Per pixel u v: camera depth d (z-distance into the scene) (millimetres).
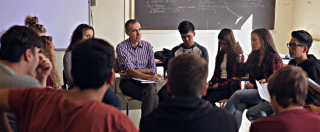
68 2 4066
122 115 905
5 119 1030
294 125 1071
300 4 4824
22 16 3898
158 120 1059
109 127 871
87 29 2375
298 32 2057
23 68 1200
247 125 3027
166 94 2643
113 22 4465
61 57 4227
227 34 2557
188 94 1074
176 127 1027
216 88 2621
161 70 4938
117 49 2848
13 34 1155
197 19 4730
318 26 4395
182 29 2725
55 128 894
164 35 4688
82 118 869
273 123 1111
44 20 4004
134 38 2818
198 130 1016
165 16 4609
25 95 972
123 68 2828
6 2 3811
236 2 4816
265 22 4988
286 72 1155
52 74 1935
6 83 1109
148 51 2936
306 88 1138
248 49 5012
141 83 2701
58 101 922
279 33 5078
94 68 894
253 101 2285
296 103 1138
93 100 911
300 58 2098
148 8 4531
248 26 4938
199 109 1022
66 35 4141
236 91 2338
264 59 2330
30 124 927
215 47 4922
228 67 2590
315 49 4363
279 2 4965
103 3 4367
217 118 1039
